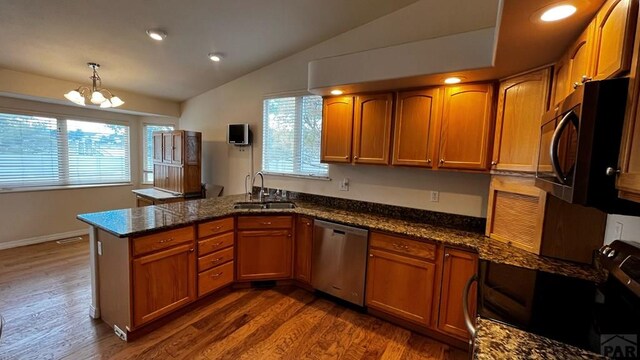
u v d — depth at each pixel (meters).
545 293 1.36
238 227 2.95
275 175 3.88
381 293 2.50
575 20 1.26
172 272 2.36
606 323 1.09
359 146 2.81
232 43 3.17
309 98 3.52
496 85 2.18
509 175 2.05
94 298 2.39
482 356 0.90
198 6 2.48
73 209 4.61
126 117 5.23
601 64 1.13
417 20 2.70
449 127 2.35
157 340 2.18
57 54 3.13
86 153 4.77
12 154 4.01
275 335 2.30
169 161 4.57
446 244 2.17
